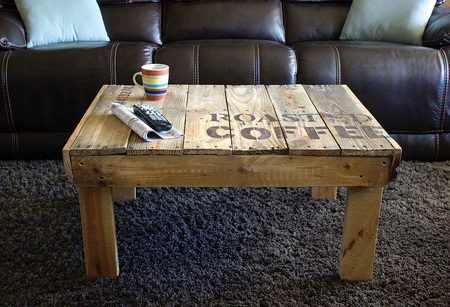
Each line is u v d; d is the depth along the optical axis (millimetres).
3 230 1530
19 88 2006
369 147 1161
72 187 1812
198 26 2527
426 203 1745
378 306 1221
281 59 2104
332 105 1475
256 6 2557
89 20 2387
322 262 1391
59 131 2080
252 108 1440
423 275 1338
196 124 1307
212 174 1185
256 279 1314
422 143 2100
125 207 1681
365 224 1256
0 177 1900
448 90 2051
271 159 1170
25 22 2230
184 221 1607
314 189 1738
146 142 1185
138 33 2525
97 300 1225
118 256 1406
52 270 1346
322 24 2570
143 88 1615
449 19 2172
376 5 2398
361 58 2072
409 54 2068
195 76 2102
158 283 1289
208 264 1378
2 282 1292
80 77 2031
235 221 1606
